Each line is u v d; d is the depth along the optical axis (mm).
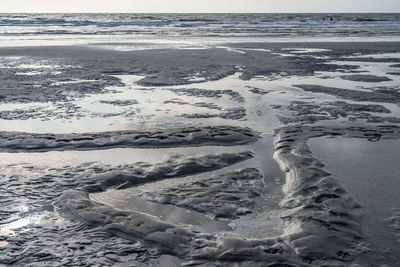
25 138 6352
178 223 3797
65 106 8867
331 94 10359
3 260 3148
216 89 10992
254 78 12945
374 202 4184
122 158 5598
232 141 6320
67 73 13664
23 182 4730
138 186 4660
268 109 8688
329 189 4441
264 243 3381
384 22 70375
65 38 30578
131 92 10578
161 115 8117
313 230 3564
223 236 3523
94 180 4766
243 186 4617
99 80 12398
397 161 5441
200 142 6281
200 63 16297
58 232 3592
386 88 11172
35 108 8648
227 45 25391
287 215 3912
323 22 67500
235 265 3121
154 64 15883
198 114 8195
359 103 9305
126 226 3668
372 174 4965
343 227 3633
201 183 4711
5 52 20062
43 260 3162
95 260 3172
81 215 3877
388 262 3129
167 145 6160
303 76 13414
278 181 4805
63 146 6066
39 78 12602
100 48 22641
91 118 7855
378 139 6430
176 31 40625
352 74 13828
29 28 42312
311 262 3133
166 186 4645
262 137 6609
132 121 7641
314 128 6941
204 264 3139
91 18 78812
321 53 20984
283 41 29188
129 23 55500
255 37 33406
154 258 3215
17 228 3660
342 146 6055
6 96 9836
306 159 5367
